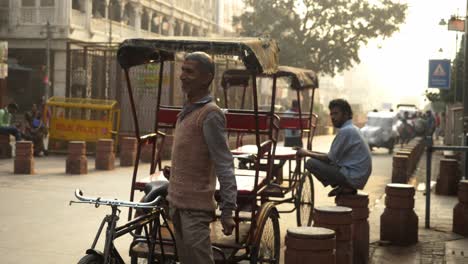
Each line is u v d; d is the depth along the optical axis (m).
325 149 26.52
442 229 8.35
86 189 11.52
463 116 13.62
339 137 6.89
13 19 34.22
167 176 5.49
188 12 53.09
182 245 4.05
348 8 44.50
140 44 5.37
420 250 7.09
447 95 24.25
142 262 5.30
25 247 6.88
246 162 7.68
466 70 13.62
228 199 3.88
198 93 3.98
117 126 18.62
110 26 36.00
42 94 35.12
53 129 18.89
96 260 3.76
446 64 19.23
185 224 3.97
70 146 14.01
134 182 5.42
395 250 7.09
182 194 3.96
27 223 8.23
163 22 49.69
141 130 19.23
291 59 44.81
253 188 5.22
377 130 25.56
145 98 19.19
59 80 34.53
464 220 7.91
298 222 7.64
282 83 56.69
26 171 13.73
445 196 11.78
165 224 4.42
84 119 18.84
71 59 21.12
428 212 8.45
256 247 4.88
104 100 18.89
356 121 65.62
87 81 20.83
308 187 8.25
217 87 22.16
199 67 3.92
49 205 9.64
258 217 4.98
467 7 13.91
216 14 61.31
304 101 35.66
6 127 17.47
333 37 44.69
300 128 9.08
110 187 11.88
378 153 26.02
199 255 3.99
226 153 3.91
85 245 7.02
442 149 8.27
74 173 13.94
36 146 18.31
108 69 19.73
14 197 10.38
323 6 44.12
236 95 23.59
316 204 10.57
